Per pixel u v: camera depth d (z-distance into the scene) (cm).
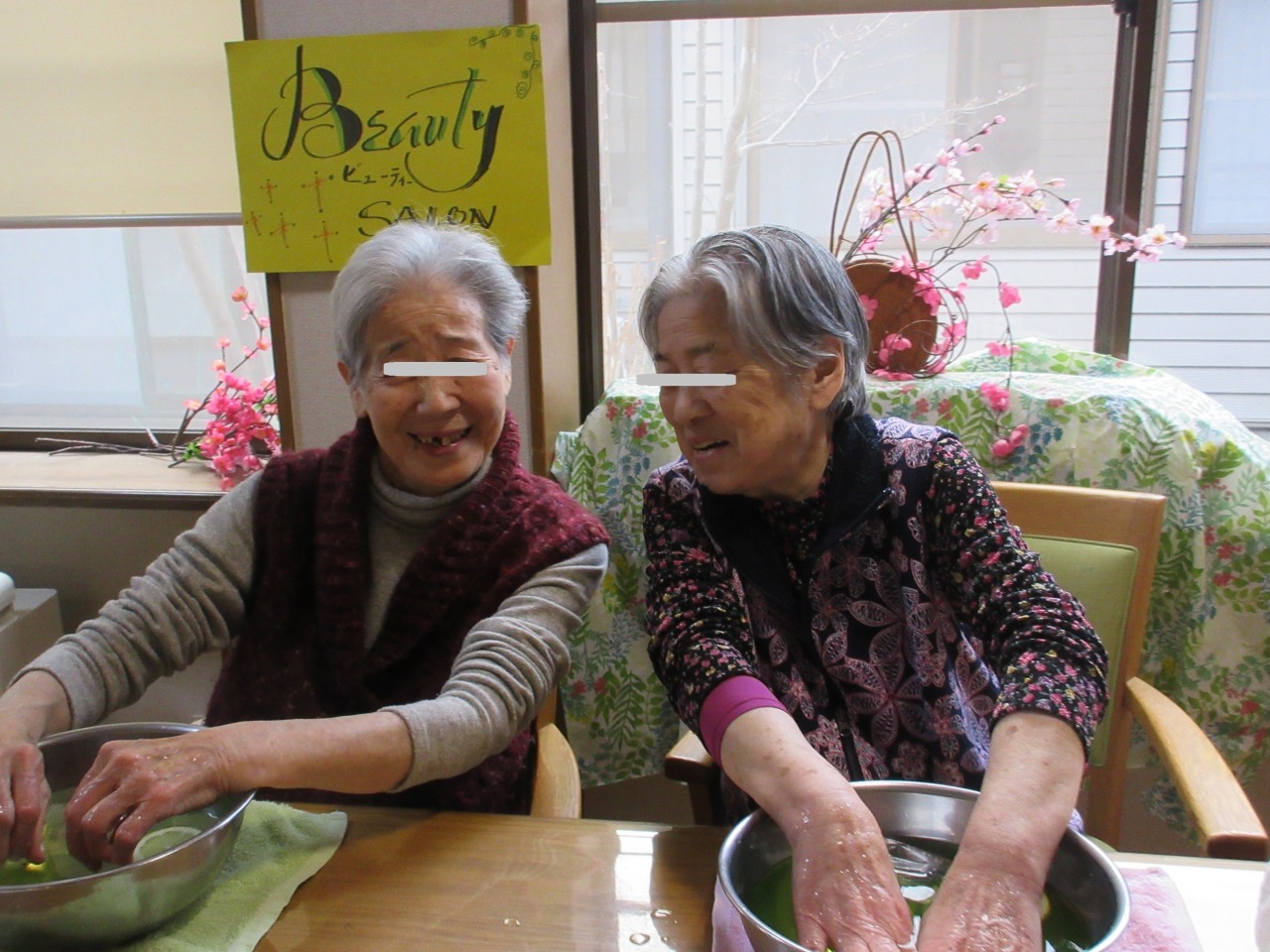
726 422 94
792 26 199
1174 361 189
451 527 109
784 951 59
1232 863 79
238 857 82
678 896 76
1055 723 81
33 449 207
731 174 212
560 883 79
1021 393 148
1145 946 68
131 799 76
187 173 180
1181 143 177
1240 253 181
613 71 199
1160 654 150
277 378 148
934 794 79
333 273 144
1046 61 182
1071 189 184
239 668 114
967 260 174
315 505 116
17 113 181
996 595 94
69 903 67
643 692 162
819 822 74
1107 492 130
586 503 157
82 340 203
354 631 109
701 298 92
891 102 198
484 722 95
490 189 138
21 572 189
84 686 103
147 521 186
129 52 175
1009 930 65
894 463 104
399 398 102
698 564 106
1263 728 144
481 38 134
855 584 104
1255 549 139
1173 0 169
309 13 136
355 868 81
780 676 105
